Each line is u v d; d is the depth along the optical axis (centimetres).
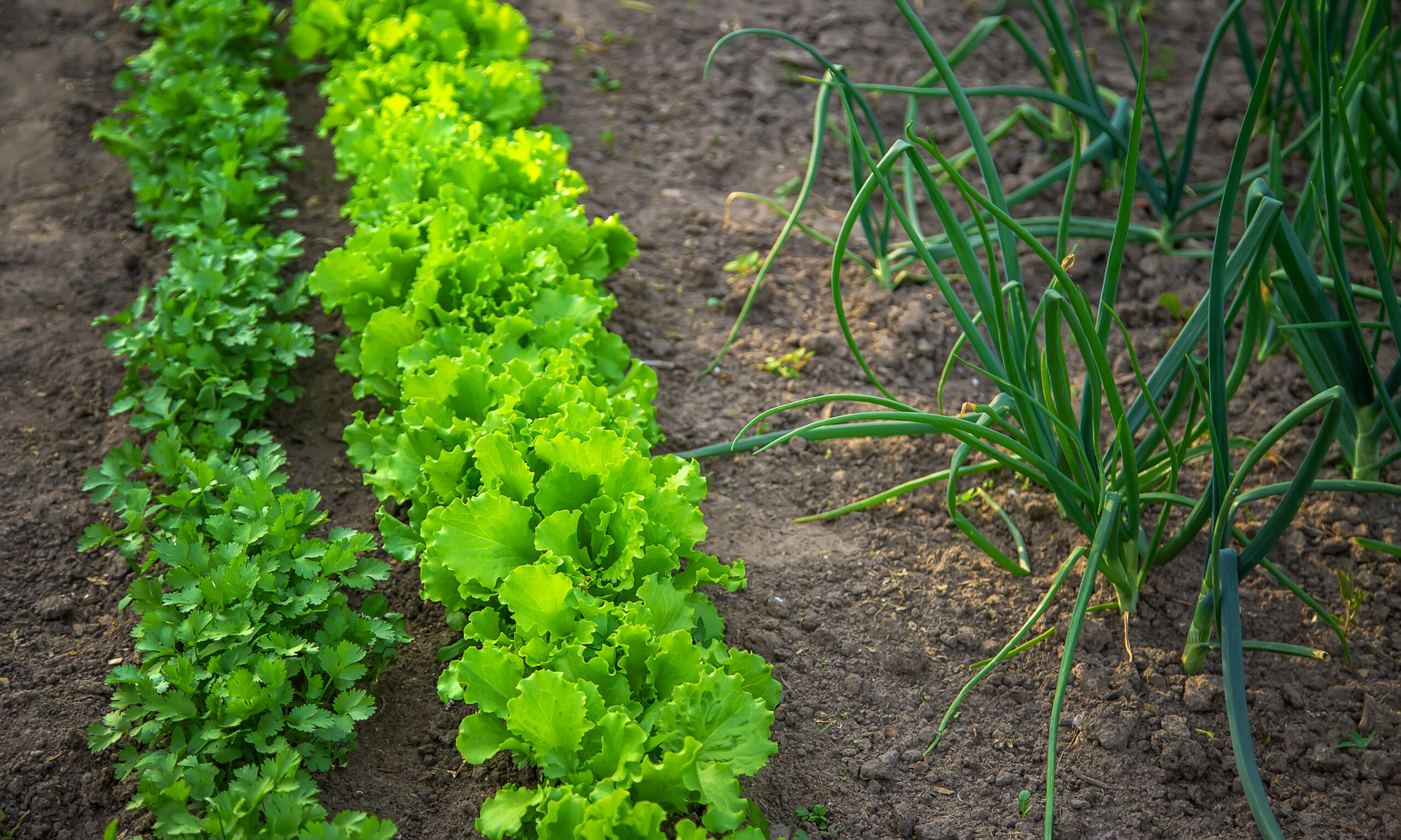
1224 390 200
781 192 269
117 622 216
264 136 264
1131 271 255
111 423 236
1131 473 204
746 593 220
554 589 198
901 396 242
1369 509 226
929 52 211
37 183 266
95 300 250
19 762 204
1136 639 215
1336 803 203
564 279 232
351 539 211
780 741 208
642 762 190
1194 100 243
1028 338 210
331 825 194
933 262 207
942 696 212
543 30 308
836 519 228
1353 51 228
